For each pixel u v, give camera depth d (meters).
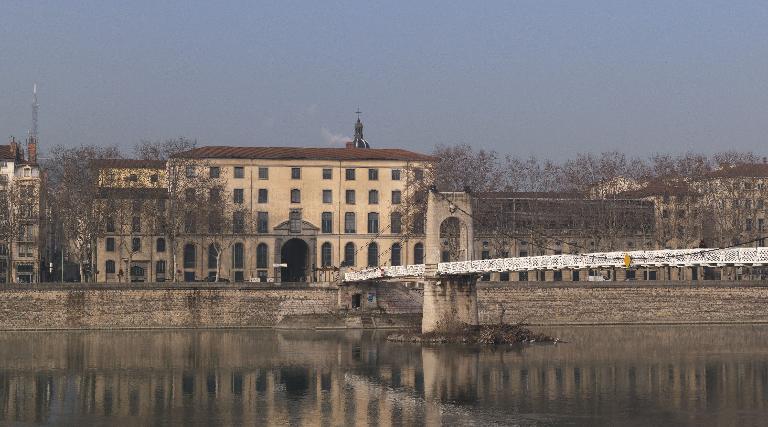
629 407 121.69
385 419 116.44
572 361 153.38
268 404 124.38
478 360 154.38
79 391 132.50
